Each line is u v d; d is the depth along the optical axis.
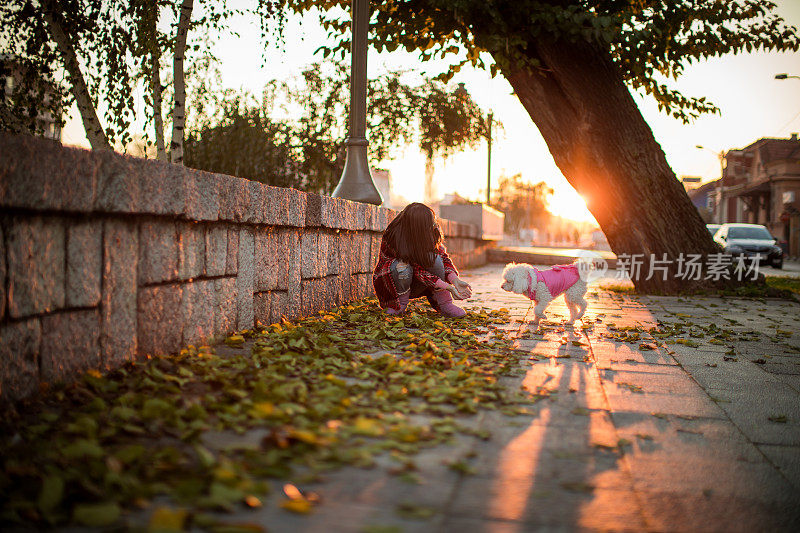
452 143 19.39
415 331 5.68
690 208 10.40
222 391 3.32
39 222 2.95
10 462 2.19
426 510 2.03
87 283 3.29
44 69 8.19
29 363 2.92
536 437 2.83
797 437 3.00
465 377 3.81
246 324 5.05
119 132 8.59
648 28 8.87
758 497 2.29
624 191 10.17
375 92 19.02
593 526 2.00
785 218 39.62
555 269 6.36
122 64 8.47
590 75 9.67
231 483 2.09
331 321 6.00
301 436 2.45
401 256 6.59
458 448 2.63
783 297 10.02
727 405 3.54
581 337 5.74
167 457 2.31
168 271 4.00
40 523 1.86
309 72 17.42
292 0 10.80
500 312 7.31
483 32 9.20
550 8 8.70
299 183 16.80
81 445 2.32
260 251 5.24
